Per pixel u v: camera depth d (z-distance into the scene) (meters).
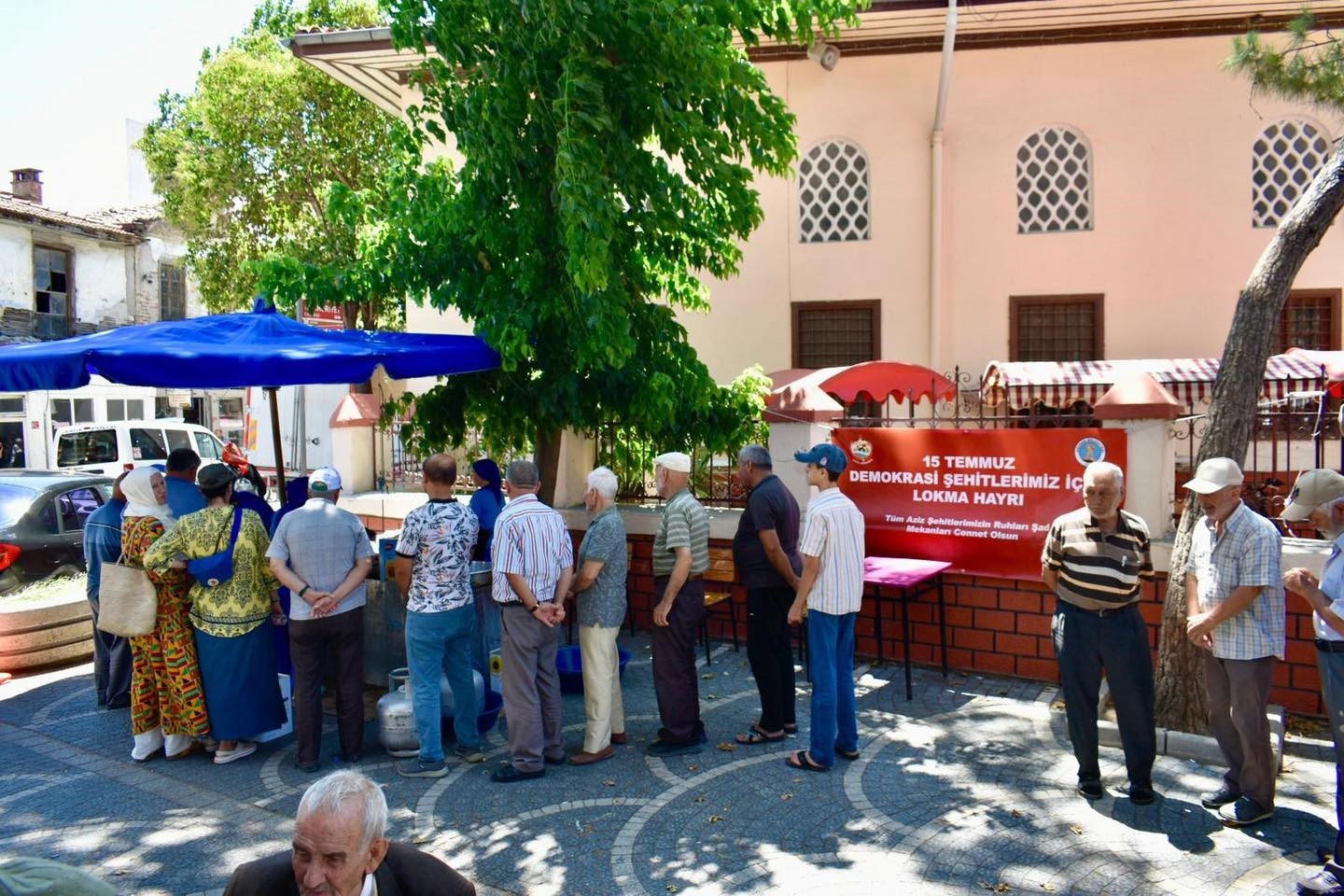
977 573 6.64
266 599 5.60
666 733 5.43
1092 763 4.66
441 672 5.27
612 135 6.43
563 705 6.44
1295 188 12.29
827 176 13.08
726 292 13.30
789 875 4.03
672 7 5.83
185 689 5.44
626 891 3.94
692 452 7.76
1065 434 6.30
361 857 2.05
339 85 16.92
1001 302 12.73
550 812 4.71
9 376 5.92
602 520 5.32
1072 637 4.59
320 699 5.39
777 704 5.55
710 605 7.13
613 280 6.44
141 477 5.59
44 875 1.88
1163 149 12.36
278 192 17.69
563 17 5.85
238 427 28.78
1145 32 12.21
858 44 12.66
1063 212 12.69
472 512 5.35
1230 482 4.22
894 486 6.96
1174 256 12.41
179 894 4.03
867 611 7.18
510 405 7.22
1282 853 4.09
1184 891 3.81
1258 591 4.15
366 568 5.41
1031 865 4.05
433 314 13.92
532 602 5.00
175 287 27.69
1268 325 5.09
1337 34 11.55
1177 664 5.25
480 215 6.69
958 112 12.70
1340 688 3.86
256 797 5.02
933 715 5.95
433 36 6.41
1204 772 4.96
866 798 4.78
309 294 6.83
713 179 6.98
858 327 13.05
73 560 8.98
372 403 11.66
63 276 24.80
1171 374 11.19
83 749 5.80
